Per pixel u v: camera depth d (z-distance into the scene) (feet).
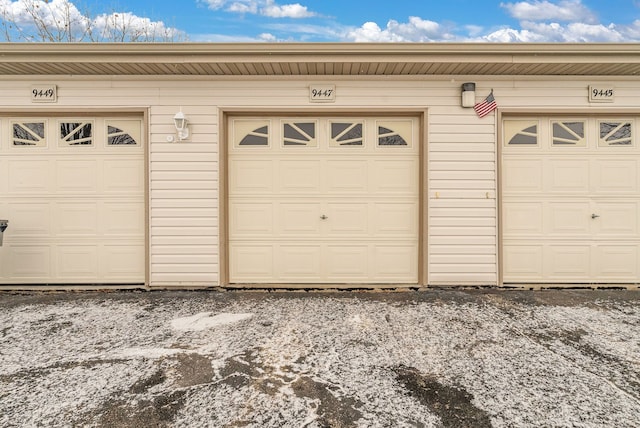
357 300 15.79
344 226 18.12
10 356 10.46
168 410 7.97
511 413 7.89
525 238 17.98
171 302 15.55
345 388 8.84
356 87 17.53
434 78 17.48
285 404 8.20
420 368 9.80
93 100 17.39
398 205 18.11
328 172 18.04
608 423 7.55
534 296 16.31
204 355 10.53
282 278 18.13
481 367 9.86
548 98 17.51
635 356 10.52
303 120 18.02
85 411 7.93
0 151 17.76
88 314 14.02
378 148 17.98
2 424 7.49
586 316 13.80
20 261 17.87
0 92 17.37
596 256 17.95
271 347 11.06
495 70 16.92
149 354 10.60
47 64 16.01
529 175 17.94
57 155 17.81
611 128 17.95
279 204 18.06
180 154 17.52
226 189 17.88
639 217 17.98
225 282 17.84
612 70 16.80
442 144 17.58
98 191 17.83
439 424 7.54
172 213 17.56
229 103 17.51
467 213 17.62
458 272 17.67
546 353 10.69
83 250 17.92
